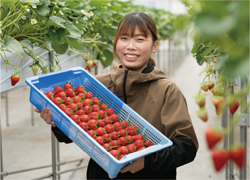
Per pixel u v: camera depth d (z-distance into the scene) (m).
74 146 3.80
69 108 1.68
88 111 1.68
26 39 2.09
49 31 1.99
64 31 1.99
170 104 1.52
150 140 1.48
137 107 1.64
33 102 1.63
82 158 3.34
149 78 1.58
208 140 0.56
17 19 1.84
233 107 1.00
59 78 1.83
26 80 1.65
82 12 2.28
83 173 3.12
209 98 5.51
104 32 2.97
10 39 1.74
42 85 1.78
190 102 5.66
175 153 1.35
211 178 2.96
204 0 0.42
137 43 1.54
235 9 0.39
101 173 1.65
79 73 1.88
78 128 1.39
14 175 3.01
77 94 1.82
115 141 1.49
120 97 1.70
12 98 6.18
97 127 1.60
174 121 1.46
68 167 3.24
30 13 2.04
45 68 1.99
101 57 3.03
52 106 1.52
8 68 1.73
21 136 4.09
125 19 1.56
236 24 0.39
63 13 2.16
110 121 1.60
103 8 2.83
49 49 2.21
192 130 1.47
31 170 3.01
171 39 7.90
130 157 1.25
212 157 0.57
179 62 10.28
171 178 1.57
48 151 3.63
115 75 1.65
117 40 1.60
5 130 4.31
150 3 12.78
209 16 0.41
